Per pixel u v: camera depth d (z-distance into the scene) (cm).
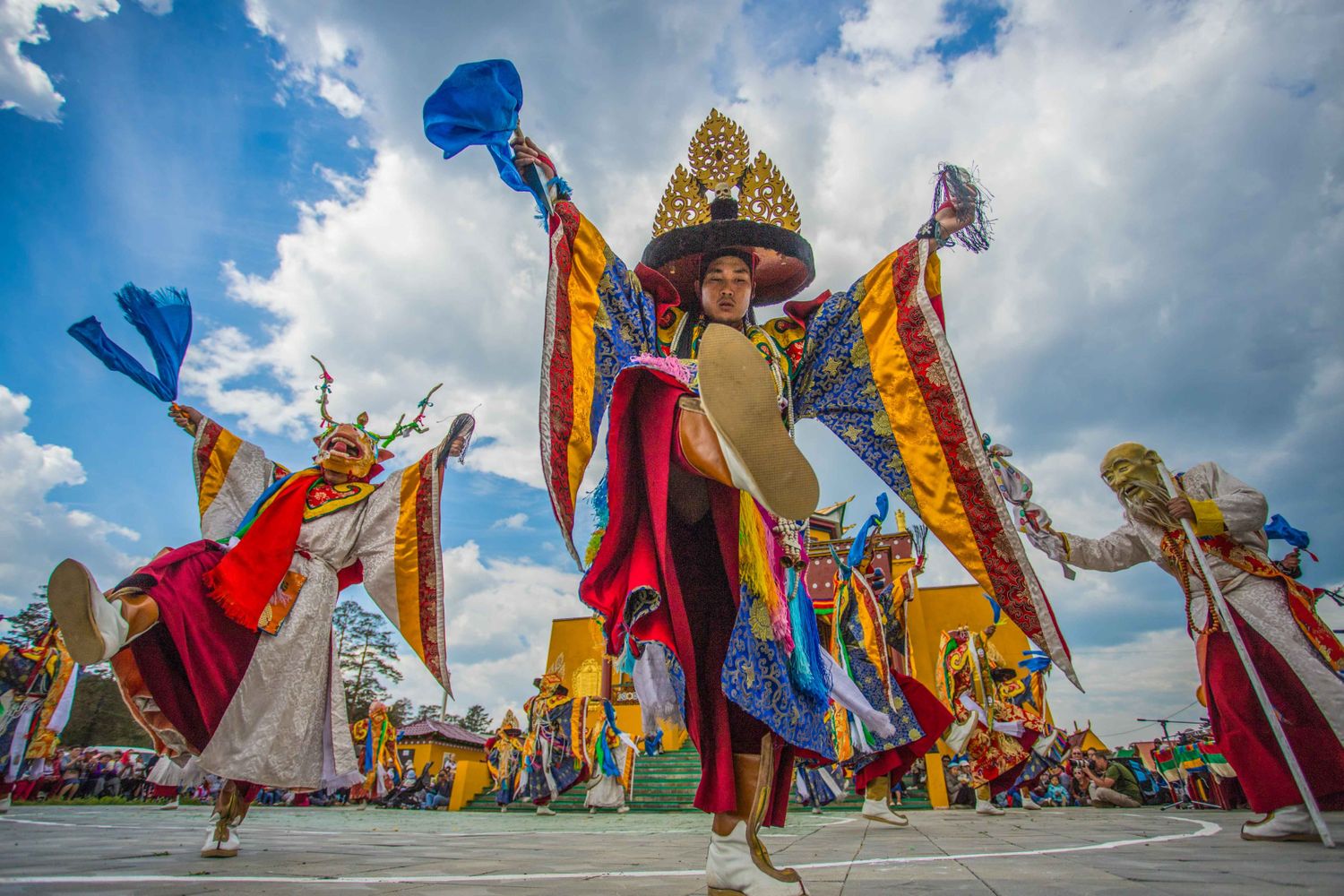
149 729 368
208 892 203
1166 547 422
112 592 346
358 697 3641
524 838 527
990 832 509
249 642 388
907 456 311
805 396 331
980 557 293
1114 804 1216
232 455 493
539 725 1441
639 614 214
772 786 216
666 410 226
